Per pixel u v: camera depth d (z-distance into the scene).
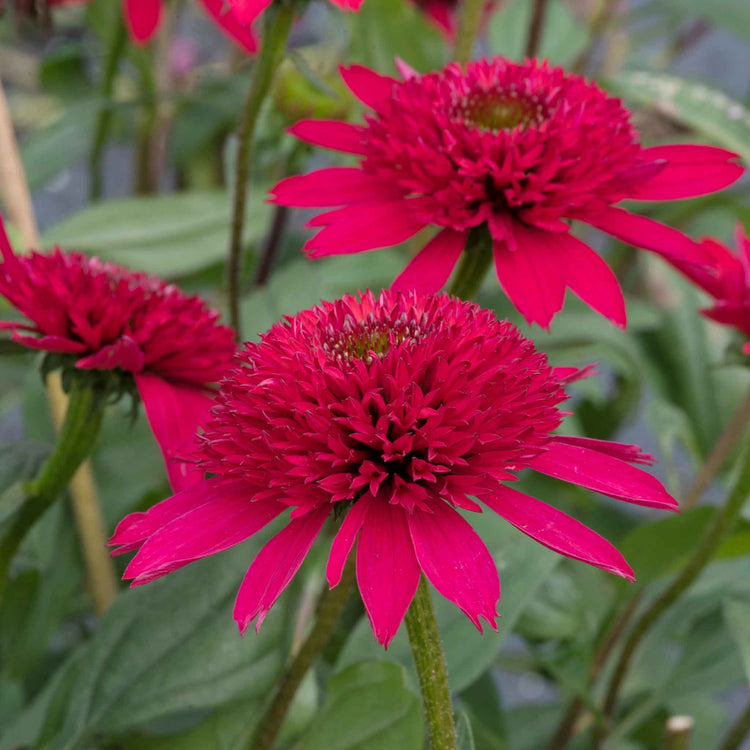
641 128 0.57
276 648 0.38
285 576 0.30
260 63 0.40
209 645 0.38
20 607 0.46
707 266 0.36
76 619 0.53
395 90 0.38
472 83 0.39
